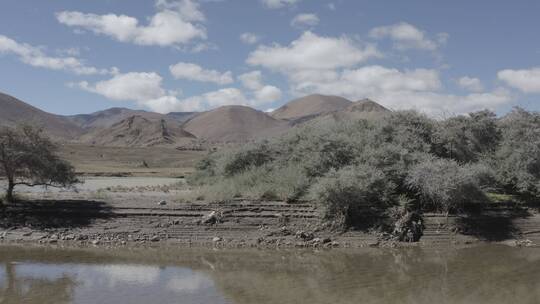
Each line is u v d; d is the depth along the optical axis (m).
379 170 25.09
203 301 13.95
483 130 30.45
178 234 22.95
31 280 16.06
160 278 16.55
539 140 27.80
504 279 16.77
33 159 25.73
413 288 15.61
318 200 23.92
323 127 31.62
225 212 24.25
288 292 15.02
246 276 16.95
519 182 27.03
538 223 24.56
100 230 23.20
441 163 25.03
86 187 39.94
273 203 25.16
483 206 25.44
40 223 23.77
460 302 14.23
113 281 16.06
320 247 21.84
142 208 24.80
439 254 20.75
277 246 21.88
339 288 15.55
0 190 33.62
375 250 21.41
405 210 23.75
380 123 30.23
